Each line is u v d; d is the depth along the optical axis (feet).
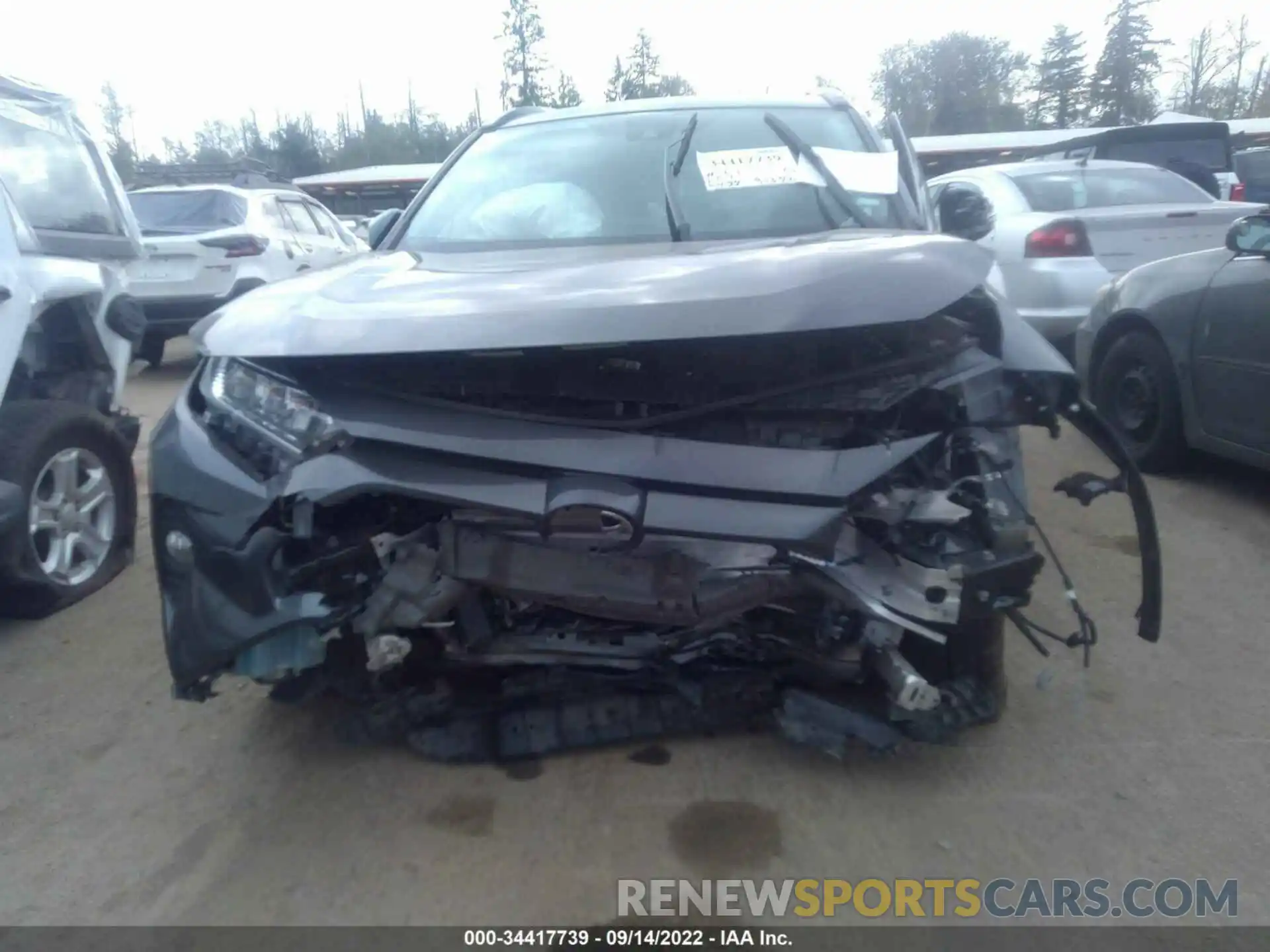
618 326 8.36
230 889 8.87
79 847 9.47
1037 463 20.34
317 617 8.86
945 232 12.97
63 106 18.54
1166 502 18.10
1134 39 165.07
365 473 8.66
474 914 8.50
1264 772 10.37
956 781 10.25
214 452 9.34
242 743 11.09
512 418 8.79
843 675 9.91
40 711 11.87
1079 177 27.32
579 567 9.07
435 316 8.78
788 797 9.95
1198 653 12.81
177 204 35.73
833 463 8.61
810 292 8.57
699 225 12.44
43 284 14.79
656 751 10.69
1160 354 18.74
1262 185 55.67
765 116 13.51
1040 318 24.36
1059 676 12.25
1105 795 10.01
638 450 8.59
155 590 15.20
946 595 8.89
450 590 9.26
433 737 10.58
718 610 9.21
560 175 13.57
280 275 35.96
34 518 14.01
